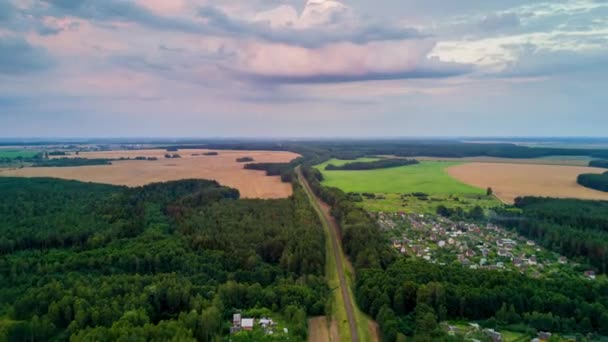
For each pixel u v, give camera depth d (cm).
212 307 8244
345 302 9912
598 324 8194
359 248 12431
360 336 8356
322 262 11838
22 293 9044
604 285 9394
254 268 11088
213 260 11288
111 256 10869
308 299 9231
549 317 8181
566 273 11388
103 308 8106
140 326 7700
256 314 8862
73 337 7144
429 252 13250
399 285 9456
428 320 8125
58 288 8738
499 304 8769
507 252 13350
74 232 12750
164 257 11112
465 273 10256
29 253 11531
